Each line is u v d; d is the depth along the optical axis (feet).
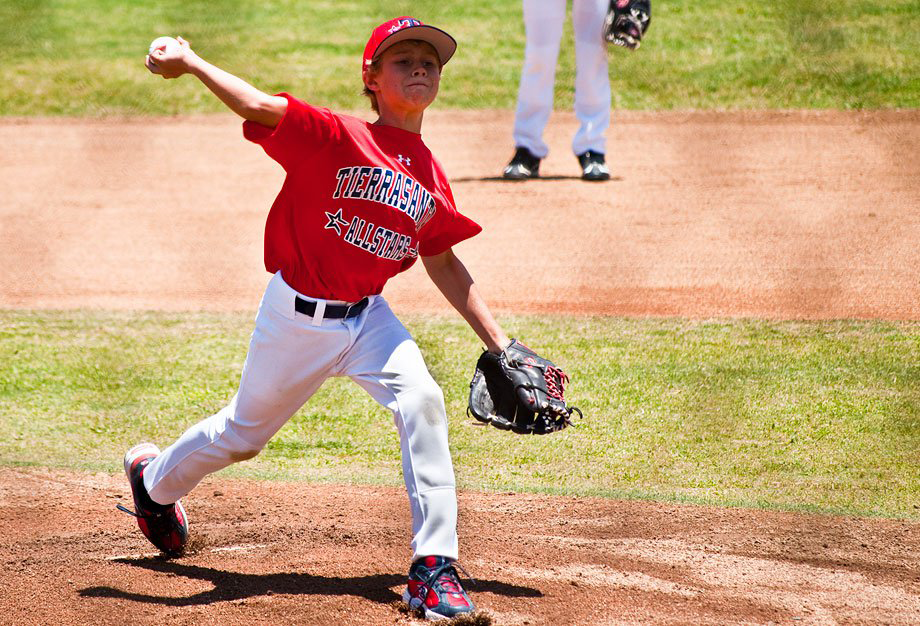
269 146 34.53
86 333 79.36
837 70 159.63
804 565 41.98
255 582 39.60
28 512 48.21
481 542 44.34
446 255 40.04
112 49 191.11
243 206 116.37
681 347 72.74
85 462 55.77
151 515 41.39
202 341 77.20
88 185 125.59
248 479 53.57
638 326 77.41
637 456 55.98
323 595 38.22
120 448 58.08
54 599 37.81
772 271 89.04
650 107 152.35
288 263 36.40
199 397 66.18
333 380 69.97
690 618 36.60
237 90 33.63
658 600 38.24
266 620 35.91
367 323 37.68
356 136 35.58
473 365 70.23
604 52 118.42
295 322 36.50
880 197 107.96
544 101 120.67
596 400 63.98
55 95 169.17
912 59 162.61
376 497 50.75
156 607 37.11
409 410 36.19
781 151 127.85
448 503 36.14
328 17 206.59
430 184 37.40
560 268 91.91
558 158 133.80
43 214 114.42
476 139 142.10
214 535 45.27
